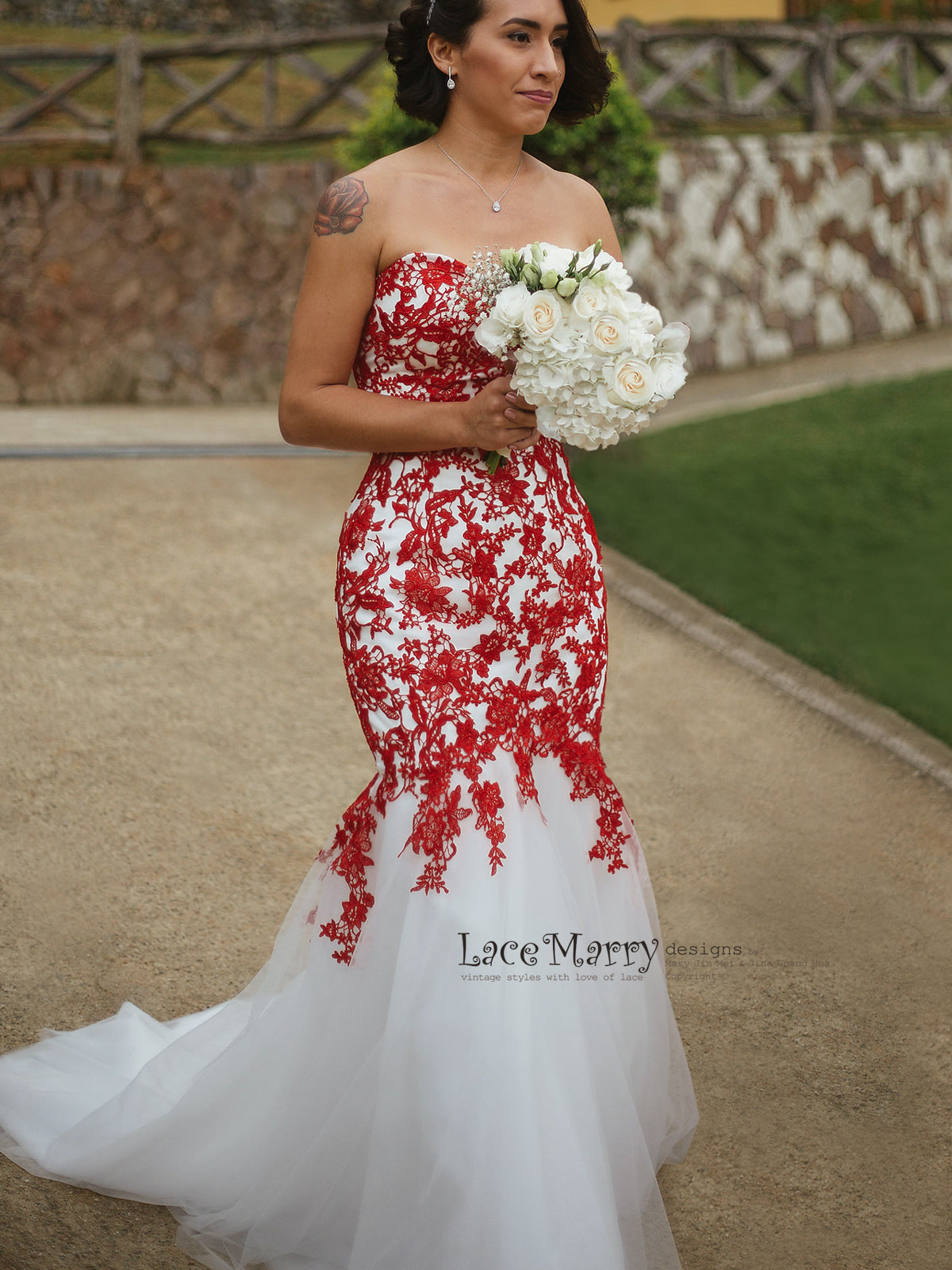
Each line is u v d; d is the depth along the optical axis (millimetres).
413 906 2182
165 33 13445
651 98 10625
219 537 5953
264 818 3863
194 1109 2422
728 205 10336
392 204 2281
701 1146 2725
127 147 9625
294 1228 2355
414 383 2336
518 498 2322
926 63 13195
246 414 8703
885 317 11234
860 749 4680
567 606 2375
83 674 4602
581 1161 2080
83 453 6969
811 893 3738
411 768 2254
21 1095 2666
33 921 3273
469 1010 2105
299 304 2355
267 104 9969
